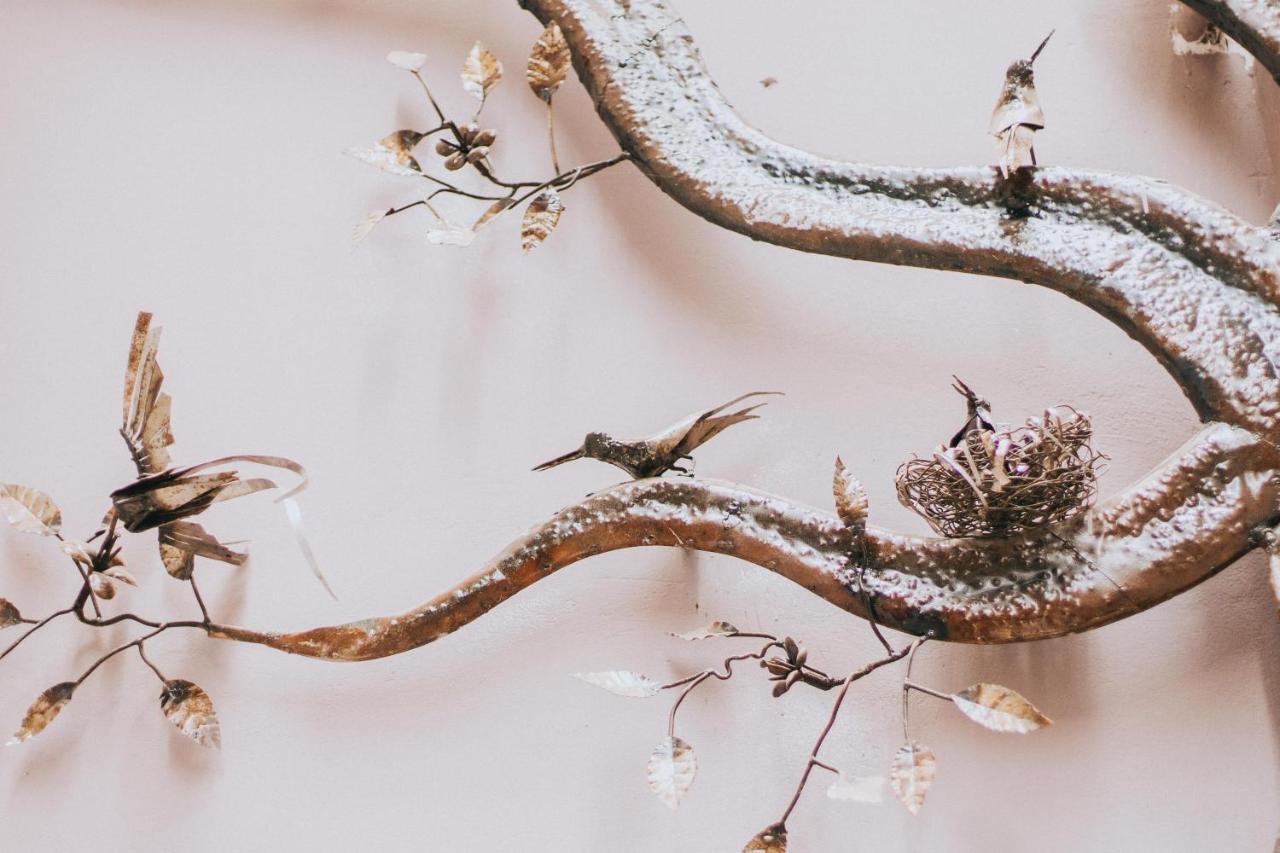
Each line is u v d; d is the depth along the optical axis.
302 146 2.04
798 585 1.93
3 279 2.03
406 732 1.95
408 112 2.04
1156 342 1.90
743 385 1.98
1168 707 1.91
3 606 1.95
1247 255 1.90
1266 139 1.99
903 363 1.97
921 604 1.89
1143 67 2.00
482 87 1.98
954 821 1.91
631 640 1.95
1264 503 1.87
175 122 2.04
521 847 1.93
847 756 1.92
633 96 1.97
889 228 1.93
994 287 1.97
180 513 1.91
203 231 2.03
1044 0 2.02
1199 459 1.88
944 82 2.01
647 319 1.99
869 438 1.96
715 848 1.92
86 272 2.03
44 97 2.05
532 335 2.00
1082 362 1.96
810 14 2.03
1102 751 1.91
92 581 1.95
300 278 2.02
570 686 1.95
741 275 1.99
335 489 1.99
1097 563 1.88
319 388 2.00
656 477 1.93
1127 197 1.92
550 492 1.98
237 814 1.95
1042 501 1.86
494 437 1.99
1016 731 1.86
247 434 2.00
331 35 2.05
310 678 1.96
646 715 1.94
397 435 1.99
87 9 2.06
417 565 1.97
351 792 1.95
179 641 1.97
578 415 1.98
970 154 2.00
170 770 1.96
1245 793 1.90
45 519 1.95
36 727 1.94
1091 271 1.91
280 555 1.98
